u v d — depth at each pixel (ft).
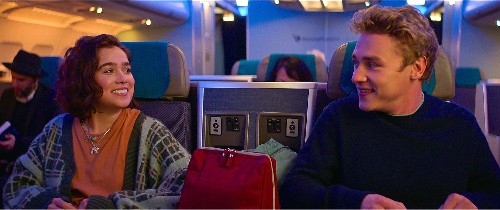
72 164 5.91
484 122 8.71
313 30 30.25
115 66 5.85
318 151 5.39
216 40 31.83
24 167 6.12
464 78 21.76
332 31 30.19
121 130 6.00
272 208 4.54
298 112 7.39
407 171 5.08
